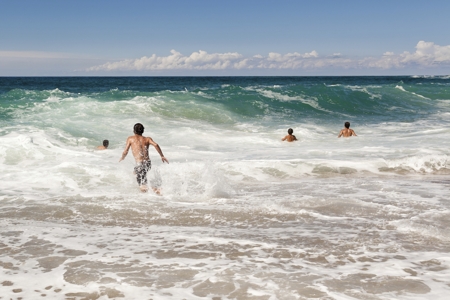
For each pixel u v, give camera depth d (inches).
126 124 599.8
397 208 241.8
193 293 127.7
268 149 474.9
